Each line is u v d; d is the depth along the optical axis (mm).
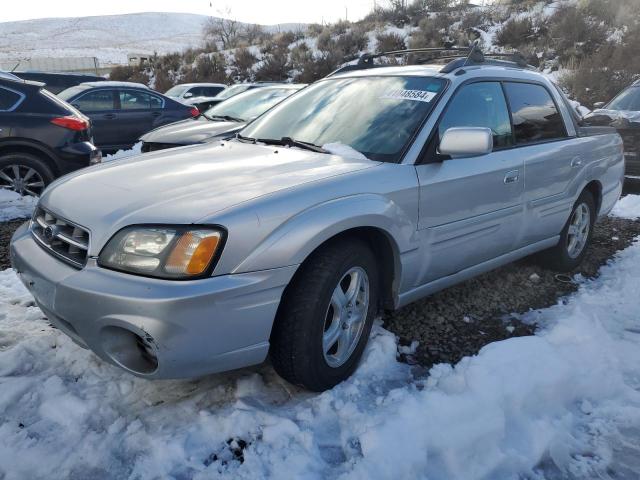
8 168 6254
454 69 3535
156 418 2469
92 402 2523
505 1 24734
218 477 2141
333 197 2600
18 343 3012
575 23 18547
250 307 2311
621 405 2660
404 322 3516
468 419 2320
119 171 2961
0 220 5672
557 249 4371
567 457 2336
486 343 3301
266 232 2344
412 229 2955
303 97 3979
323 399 2604
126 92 10680
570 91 15383
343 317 2760
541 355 2732
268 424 2412
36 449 2248
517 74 3959
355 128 3348
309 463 2195
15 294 3730
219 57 27062
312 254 2570
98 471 2172
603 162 4641
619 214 6520
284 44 27188
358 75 3887
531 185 3770
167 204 2387
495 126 3605
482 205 3379
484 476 2186
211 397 2627
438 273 3271
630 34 17250
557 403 2600
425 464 2168
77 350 2959
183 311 2150
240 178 2686
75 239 2436
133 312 2148
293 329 2494
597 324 3121
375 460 2119
